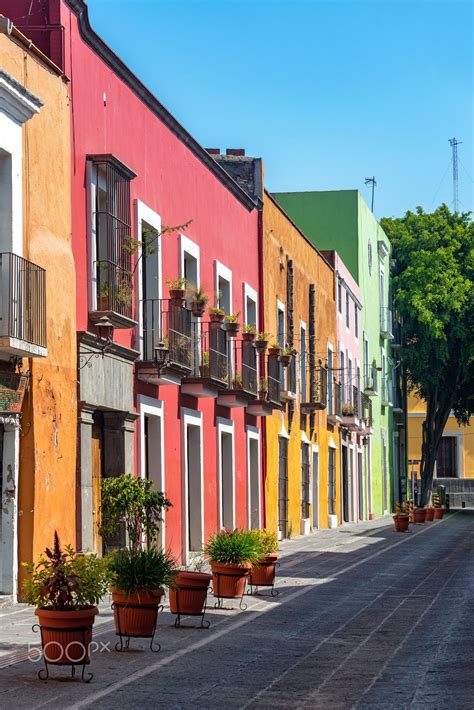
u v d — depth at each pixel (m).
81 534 19.92
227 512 31.25
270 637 15.59
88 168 20.91
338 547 35.81
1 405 17.33
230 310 31.53
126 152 23.11
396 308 67.75
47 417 18.66
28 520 18.09
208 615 17.83
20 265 17.58
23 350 17.09
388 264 68.88
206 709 10.63
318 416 45.88
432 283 66.00
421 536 43.38
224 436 31.33
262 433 35.62
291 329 40.12
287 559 30.34
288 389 39.25
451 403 67.62
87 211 20.83
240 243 33.25
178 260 26.45
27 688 11.43
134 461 22.73
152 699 11.06
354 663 13.44
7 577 17.86
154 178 24.86
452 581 24.48
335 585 23.33
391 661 13.58
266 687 11.84
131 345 22.86
